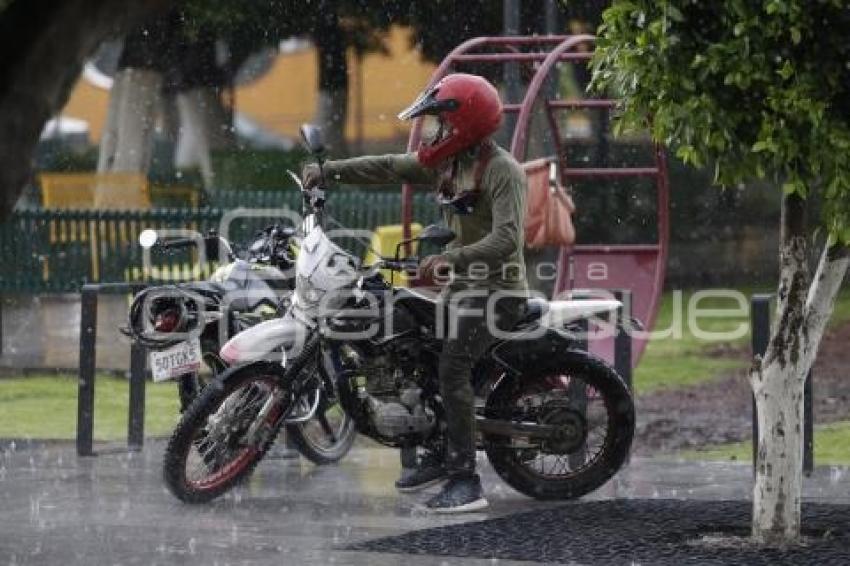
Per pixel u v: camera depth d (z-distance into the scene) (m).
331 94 50.19
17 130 5.43
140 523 13.35
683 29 10.84
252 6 45.09
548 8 32.25
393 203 30.83
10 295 35.53
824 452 18.25
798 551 11.77
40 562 11.62
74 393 23.48
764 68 10.67
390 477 16.06
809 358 12.04
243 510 14.05
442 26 45.41
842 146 10.73
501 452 14.20
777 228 41.72
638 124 11.46
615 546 12.06
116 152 47.25
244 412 14.12
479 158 13.28
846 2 10.58
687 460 17.47
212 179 51.00
